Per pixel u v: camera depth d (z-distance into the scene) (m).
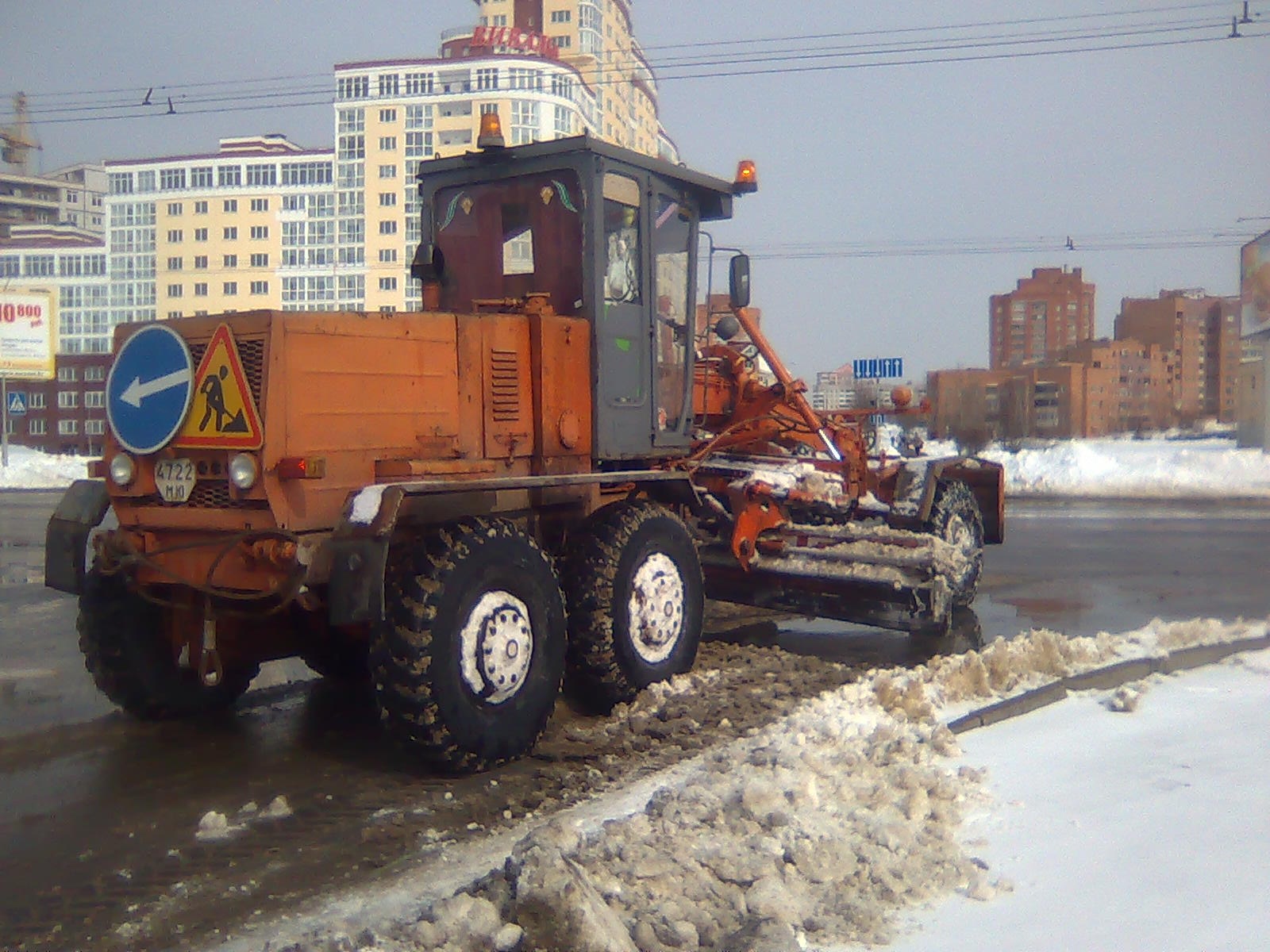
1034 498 20.67
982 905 3.16
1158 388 97.19
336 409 4.85
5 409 30.36
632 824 3.65
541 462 5.77
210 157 79.12
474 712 4.80
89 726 5.71
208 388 4.79
